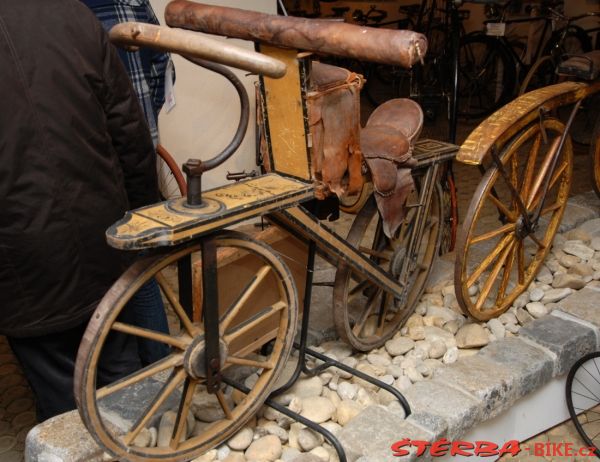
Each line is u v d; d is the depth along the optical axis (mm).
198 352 1804
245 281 2199
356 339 2496
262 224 3508
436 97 6238
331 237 2096
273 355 2057
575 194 4441
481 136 2436
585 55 2936
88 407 1634
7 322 1830
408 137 2320
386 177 2223
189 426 2064
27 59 1646
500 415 2420
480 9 7785
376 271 2348
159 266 1661
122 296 1612
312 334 2623
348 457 2000
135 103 1894
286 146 1959
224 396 2139
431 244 2762
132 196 2061
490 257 2711
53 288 1807
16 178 1679
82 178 1776
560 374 2521
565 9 7082
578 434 2633
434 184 2637
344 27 1702
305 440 2068
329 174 2012
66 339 1968
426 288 2980
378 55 1658
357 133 2064
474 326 2695
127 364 2141
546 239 3020
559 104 2787
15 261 1747
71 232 1783
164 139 3521
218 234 1745
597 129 3443
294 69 1840
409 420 2117
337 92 1970
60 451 1819
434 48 7266
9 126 1645
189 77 3463
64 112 1709
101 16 2371
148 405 1903
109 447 1725
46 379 1992
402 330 2754
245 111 1747
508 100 6633
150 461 1827
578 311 2713
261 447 2031
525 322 2816
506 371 2365
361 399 2303
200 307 2088
